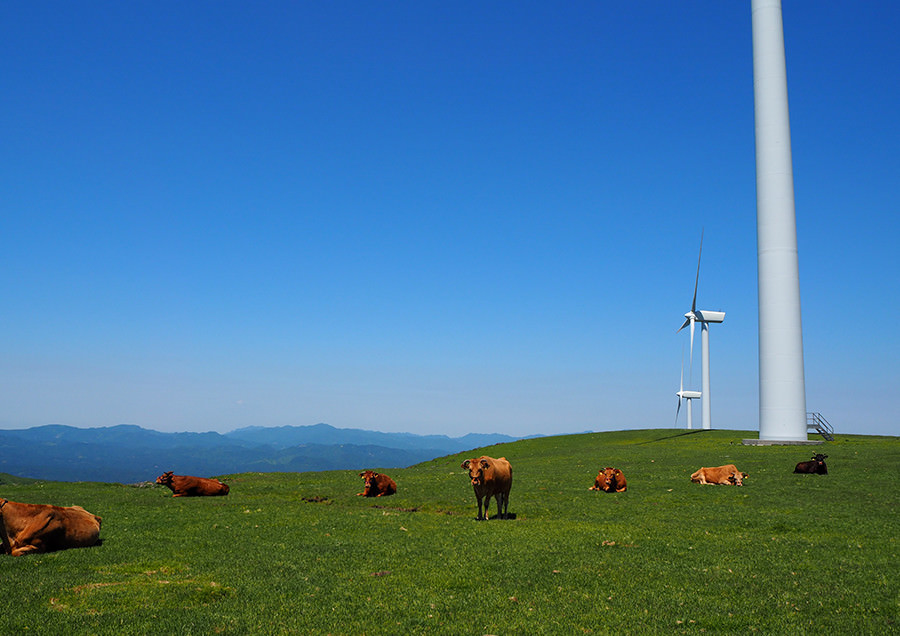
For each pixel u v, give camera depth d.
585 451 67.75
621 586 13.54
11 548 16.22
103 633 10.34
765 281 69.62
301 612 11.61
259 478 47.66
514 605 12.19
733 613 11.66
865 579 14.09
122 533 19.84
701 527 21.66
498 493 24.58
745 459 50.47
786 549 17.47
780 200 69.50
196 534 19.92
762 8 72.69
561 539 19.08
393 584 13.66
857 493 31.11
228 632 10.48
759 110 71.69
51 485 40.50
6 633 10.26
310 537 19.47
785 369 67.94
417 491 35.09
